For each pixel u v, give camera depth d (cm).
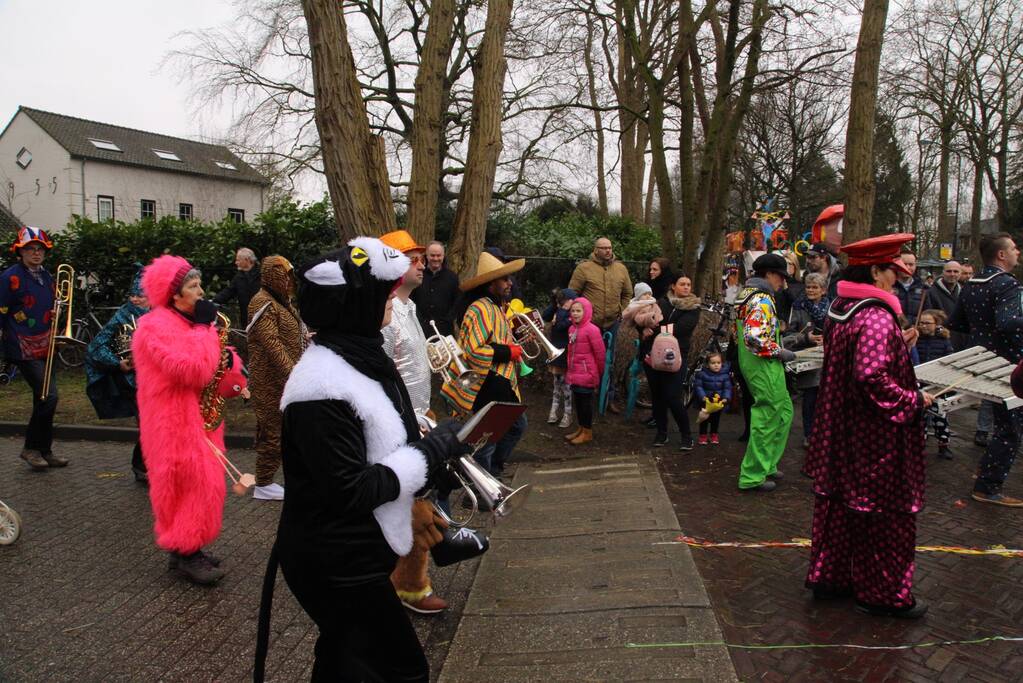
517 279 1000
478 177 793
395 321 423
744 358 524
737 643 315
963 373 463
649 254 1191
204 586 383
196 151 3394
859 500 326
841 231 798
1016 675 287
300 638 331
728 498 516
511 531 465
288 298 519
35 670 303
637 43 977
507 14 782
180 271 367
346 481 191
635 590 367
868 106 774
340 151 667
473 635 330
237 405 802
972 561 398
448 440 216
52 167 2995
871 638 318
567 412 736
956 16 2105
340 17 654
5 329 583
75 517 488
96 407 536
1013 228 2797
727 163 970
